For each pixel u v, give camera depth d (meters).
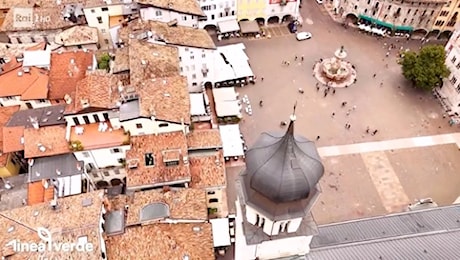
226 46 104.88
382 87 100.12
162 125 72.69
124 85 80.25
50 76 86.25
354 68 104.44
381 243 51.41
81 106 71.31
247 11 111.19
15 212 63.19
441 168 84.38
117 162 74.75
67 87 85.31
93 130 73.19
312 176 35.75
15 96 84.56
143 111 71.06
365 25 114.88
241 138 88.06
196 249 61.53
